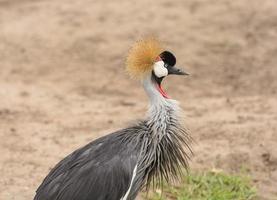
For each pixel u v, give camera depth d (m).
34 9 21.41
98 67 17.39
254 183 11.23
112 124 13.66
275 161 11.73
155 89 9.33
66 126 13.55
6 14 21.20
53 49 18.42
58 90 16.05
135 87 16.34
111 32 19.08
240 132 12.70
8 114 14.17
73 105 14.96
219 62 17.55
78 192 8.54
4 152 12.22
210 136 12.66
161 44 9.49
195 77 16.86
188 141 10.52
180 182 10.97
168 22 19.45
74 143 12.63
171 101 9.34
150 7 20.47
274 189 11.09
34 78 16.83
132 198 8.93
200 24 19.30
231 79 16.70
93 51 18.19
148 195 10.54
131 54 9.42
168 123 9.24
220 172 11.29
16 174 11.34
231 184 11.06
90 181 8.58
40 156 12.05
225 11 19.92
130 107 14.88
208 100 15.29
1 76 16.84
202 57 17.75
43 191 8.67
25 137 12.93
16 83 16.39
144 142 9.00
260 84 16.33
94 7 20.83
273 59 17.61
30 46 18.67
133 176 8.72
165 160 9.26
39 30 19.61
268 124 13.03
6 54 18.27
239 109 14.26
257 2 20.44
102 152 8.81
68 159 8.95
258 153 11.96
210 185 10.98
